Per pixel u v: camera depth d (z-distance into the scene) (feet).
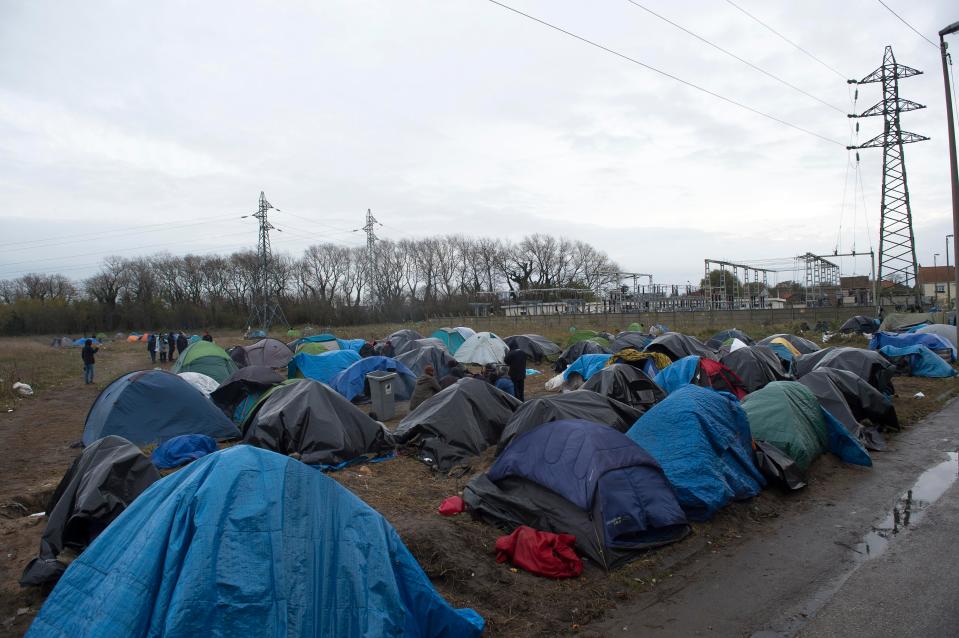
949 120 64.23
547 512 22.02
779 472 27.84
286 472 14.21
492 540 22.06
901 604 17.43
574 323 161.99
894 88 144.05
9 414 56.39
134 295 267.39
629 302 206.28
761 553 21.76
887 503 26.63
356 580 13.51
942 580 18.83
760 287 217.97
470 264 338.54
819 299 187.83
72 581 13.16
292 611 12.38
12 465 36.35
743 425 28.35
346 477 30.01
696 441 25.68
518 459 24.11
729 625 16.76
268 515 13.23
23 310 221.87
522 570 20.03
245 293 286.46
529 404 30.78
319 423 33.12
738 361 49.75
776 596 18.39
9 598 17.90
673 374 45.47
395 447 35.01
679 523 22.11
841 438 33.22
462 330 96.02
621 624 17.06
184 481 14.05
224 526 12.78
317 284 306.76
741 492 25.99
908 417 44.19
